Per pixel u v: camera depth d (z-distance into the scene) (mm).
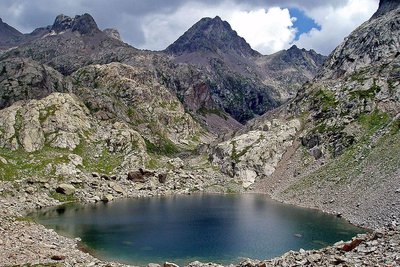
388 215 98625
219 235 95250
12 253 61031
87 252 79438
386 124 163125
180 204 152750
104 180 192000
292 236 93188
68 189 161625
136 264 71938
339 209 123625
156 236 94562
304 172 184125
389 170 121938
